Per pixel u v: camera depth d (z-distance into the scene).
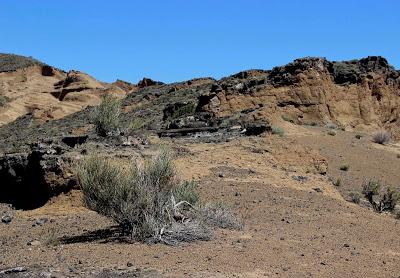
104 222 15.29
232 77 63.19
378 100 54.12
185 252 11.12
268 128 32.72
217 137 31.94
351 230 15.18
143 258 10.48
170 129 38.88
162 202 12.70
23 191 21.95
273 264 10.51
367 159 38.03
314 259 11.23
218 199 17.39
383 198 23.75
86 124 55.53
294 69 49.41
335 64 55.09
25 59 152.75
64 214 17.64
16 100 117.50
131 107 73.69
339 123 49.16
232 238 12.73
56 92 125.94
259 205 17.19
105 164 13.08
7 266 10.01
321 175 26.11
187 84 79.44
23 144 42.22
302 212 16.98
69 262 10.20
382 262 11.66
